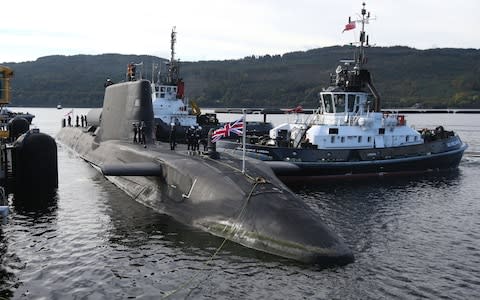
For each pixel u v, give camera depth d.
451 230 20.20
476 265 16.02
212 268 14.90
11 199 24.47
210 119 52.59
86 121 53.09
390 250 17.30
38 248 16.94
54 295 13.19
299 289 13.49
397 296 13.37
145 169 21.80
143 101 28.83
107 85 37.53
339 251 15.43
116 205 22.95
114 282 14.05
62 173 32.66
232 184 18.41
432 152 35.84
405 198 26.64
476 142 63.00
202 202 18.83
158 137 43.66
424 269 15.50
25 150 26.28
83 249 16.81
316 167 31.86
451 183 31.67
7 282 14.04
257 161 22.78
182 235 17.94
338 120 34.88
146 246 16.97
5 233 18.66
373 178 33.25
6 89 23.44
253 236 16.41
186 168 20.67
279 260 15.30
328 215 22.47
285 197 17.64
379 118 35.25
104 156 30.78
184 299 12.95
